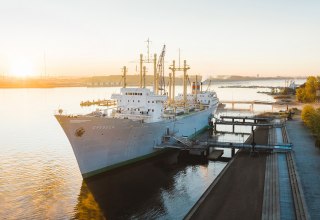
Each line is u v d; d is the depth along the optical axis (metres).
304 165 47.53
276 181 40.50
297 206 31.16
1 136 86.19
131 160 55.94
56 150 70.75
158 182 50.75
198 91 115.38
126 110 63.78
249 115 132.25
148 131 57.78
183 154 67.88
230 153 70.31
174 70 96.06
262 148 59.50
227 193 37.84
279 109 156.88
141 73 73.44
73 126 45.88
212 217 31.06
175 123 70.44
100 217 37.94
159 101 65.62
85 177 48.94
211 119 109.25
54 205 40.78
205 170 57.31
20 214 37.84
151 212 39.53
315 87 176.50
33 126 103.12
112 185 49.22
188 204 42.06
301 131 81.00
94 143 48.41
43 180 50.28
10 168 56.75
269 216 30.44
